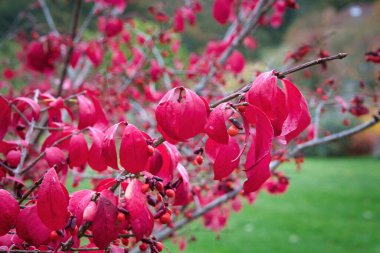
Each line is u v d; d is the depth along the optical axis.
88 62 3.53
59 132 1.45
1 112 1.24
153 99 2.81
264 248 5.62
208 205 2.11
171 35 3.16
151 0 6.20
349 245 6.03
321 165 14.12
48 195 0.91
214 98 2.66
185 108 0.84
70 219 0.97
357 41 14.27
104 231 0.93
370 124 2.10
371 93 2.37
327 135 2.51
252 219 7.11
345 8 20.30
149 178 0.99
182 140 0.87
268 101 0.84
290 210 7.95
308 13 16.94
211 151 0.96
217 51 2.96
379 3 17.47
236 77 2.82
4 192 0.96
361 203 8.71
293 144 2.43
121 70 3.22
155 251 1.04
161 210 1.01
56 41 2.60
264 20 3.03
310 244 5.98
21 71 4.01
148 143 0.97
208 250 5.18
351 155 16.50
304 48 2.46
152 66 2.83
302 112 0.92
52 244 1.11
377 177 11.83
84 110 1.34
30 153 1.77
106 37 3.00
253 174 0.88
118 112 2.68
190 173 2.05
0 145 1.38
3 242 1.07
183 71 2.89
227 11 2.74
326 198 9.11
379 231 6.71
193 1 3.06
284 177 2.19
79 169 1.73
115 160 0.96
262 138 0.85
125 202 1.00
